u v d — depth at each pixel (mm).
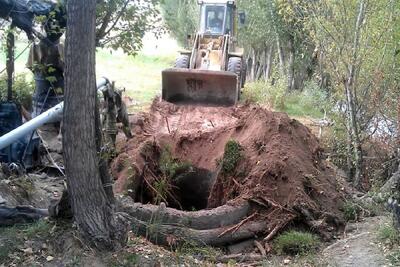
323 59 10578
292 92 19234
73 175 5199
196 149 9211
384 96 9375
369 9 8891
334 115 10992
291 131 8500
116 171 8023
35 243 5297
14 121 7844
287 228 7133
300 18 10805
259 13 19812
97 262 5207
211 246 6781
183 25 26344
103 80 8141
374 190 8594
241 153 8102
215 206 8086
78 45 4926
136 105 15727
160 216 6785
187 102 13898
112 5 6734
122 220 5633
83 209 5281
